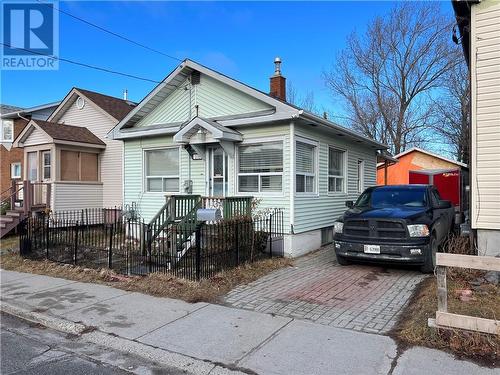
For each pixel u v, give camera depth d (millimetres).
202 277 7461
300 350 4492
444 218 9516
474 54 7012
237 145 11242
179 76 12430
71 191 16297
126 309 6102
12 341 5117
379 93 33906
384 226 7859
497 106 6828
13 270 9148
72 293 7074
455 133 30891
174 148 12805
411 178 20938
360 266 8797
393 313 5617
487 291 5973
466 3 7059
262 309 5941
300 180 10805
